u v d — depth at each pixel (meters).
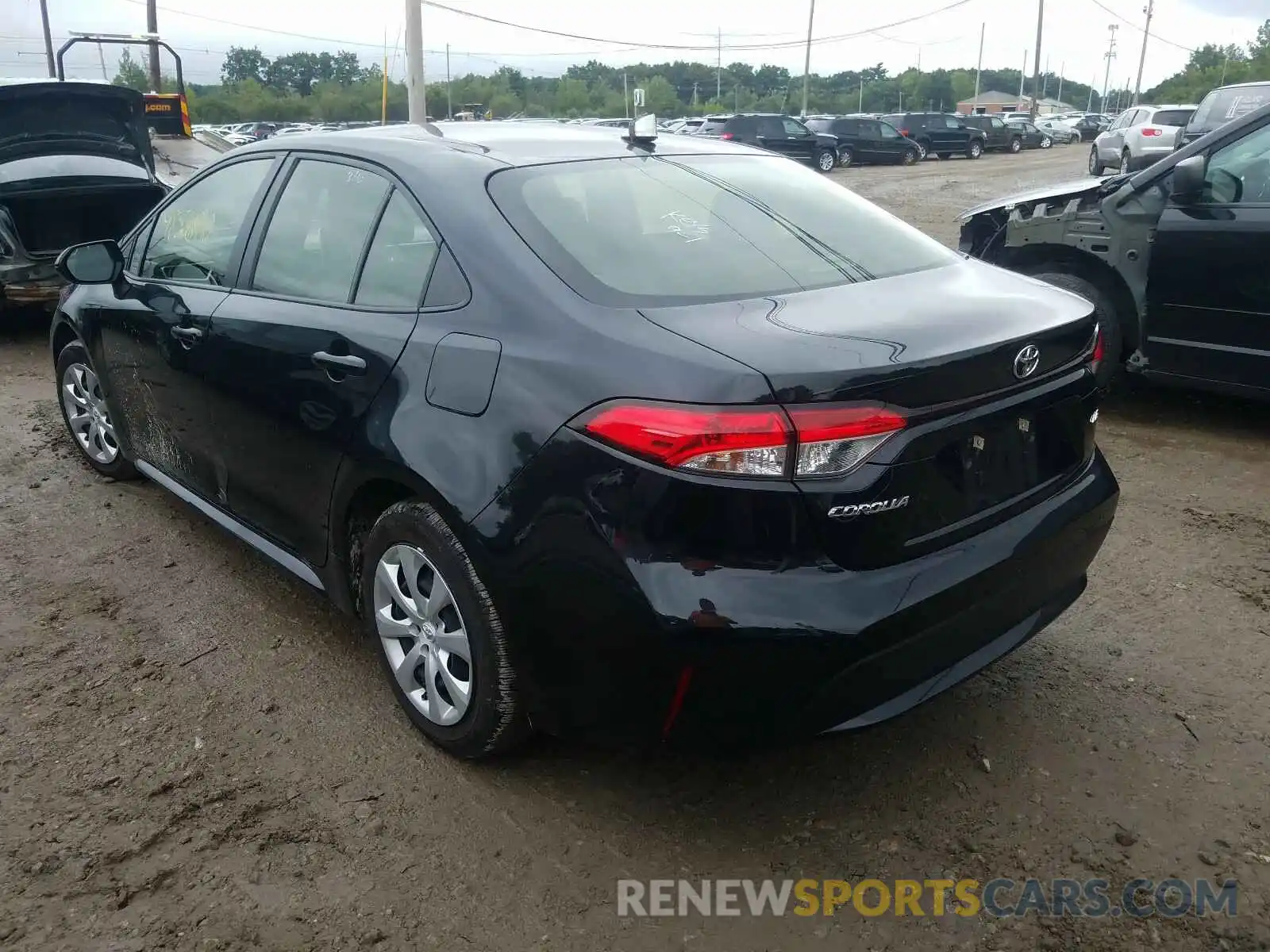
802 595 2.26
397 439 2.78
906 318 2.56
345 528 3.17
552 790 2.87
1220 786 2.85
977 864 2.59
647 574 2.29
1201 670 3.41
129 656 3.55
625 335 2.44
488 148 3.20
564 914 2.45
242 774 2.93
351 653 3.58
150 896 2.49
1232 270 5.25
